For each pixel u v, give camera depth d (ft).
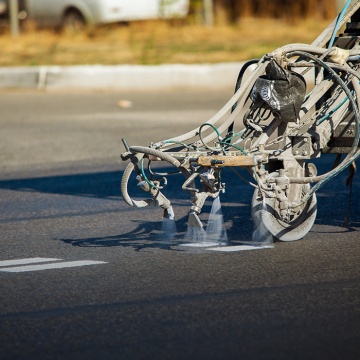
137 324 38.01
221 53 144.97
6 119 105.81
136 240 53.62
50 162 82.17
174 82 130.52
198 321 38.19
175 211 61.72
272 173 49.42
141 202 47.93
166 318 38.65
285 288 42.65
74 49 152.97
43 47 155.84
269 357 34.04
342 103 50.44
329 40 53.93
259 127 48.91
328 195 65.21
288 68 48.78
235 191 67.82
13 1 168.14
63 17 178.29
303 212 51.78
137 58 142.20
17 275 46.29
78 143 90.33
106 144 89.45
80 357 34.53
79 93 126.72
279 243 51.47
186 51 148.05
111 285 43.91
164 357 34.30
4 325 38.29
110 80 130.31
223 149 47.55
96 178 74.95
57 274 46.26
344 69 49.01
